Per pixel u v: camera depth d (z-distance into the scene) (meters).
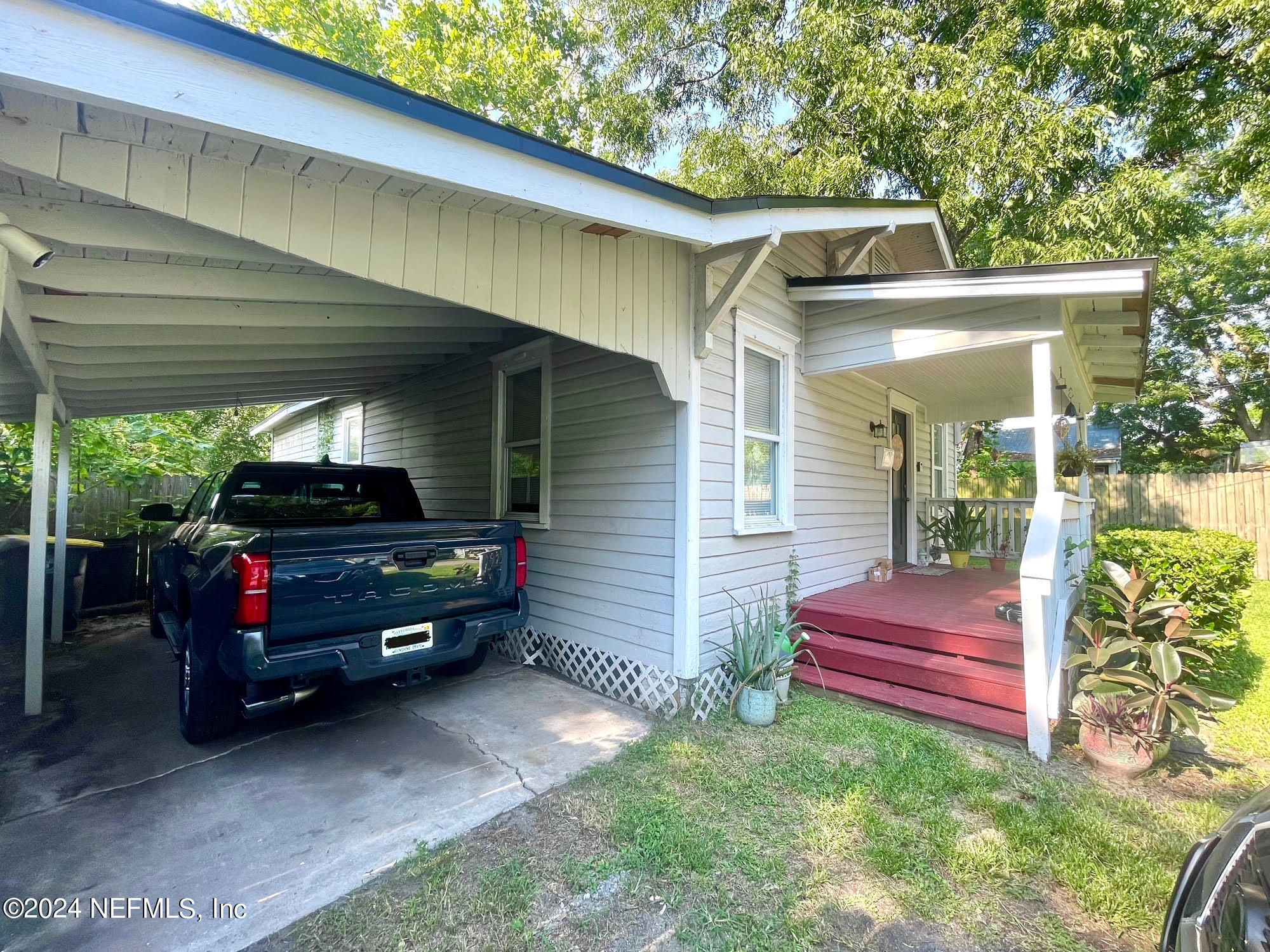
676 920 2.13
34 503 3.98
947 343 4.52
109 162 1.87
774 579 5.12
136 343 3.38
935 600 5.42
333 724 3.90
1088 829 2.65
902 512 8.38
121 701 4.32
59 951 1.93
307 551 3.02
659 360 3.91
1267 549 10.48
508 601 4.01
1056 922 2.13
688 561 4.08
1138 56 9.58
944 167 10.67
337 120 1.95
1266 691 4.58
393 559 3.36
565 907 2.19
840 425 6.34
